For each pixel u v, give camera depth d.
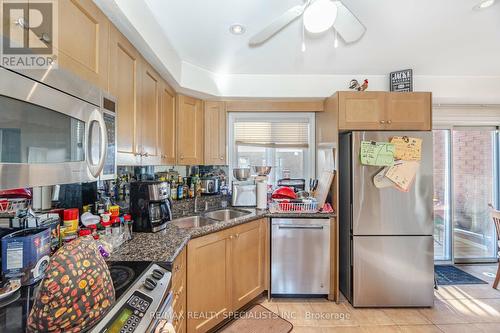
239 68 2.42
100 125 1.01
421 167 2.22
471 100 2.81
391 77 2.51
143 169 2.19
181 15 1.58
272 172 2.95
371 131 2.24
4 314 0.79
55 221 1.13
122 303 0.85
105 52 1.18
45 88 0.73
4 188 0.59
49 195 1.27
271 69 2.45
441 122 3.11
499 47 2.03
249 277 2.18
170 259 1.21
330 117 2.48
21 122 0.66
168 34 1.80
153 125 1.81
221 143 2.71
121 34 1.34
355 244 2.23
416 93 2.27
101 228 1.38
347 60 2.26
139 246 1.39
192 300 1.63
